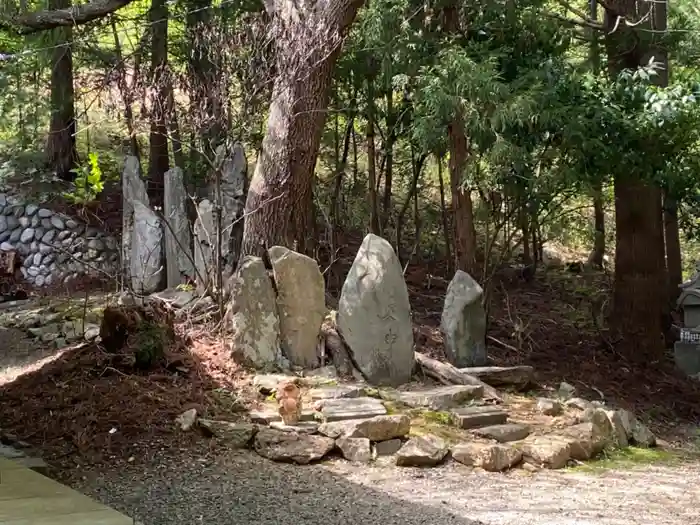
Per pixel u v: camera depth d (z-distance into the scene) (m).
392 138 11.08
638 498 5.37
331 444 5.73
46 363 7.22
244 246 8.06
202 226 8.56
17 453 5.22
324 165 13.39
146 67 9.84
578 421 6.93
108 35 13.99
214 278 8.37
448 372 7.34
